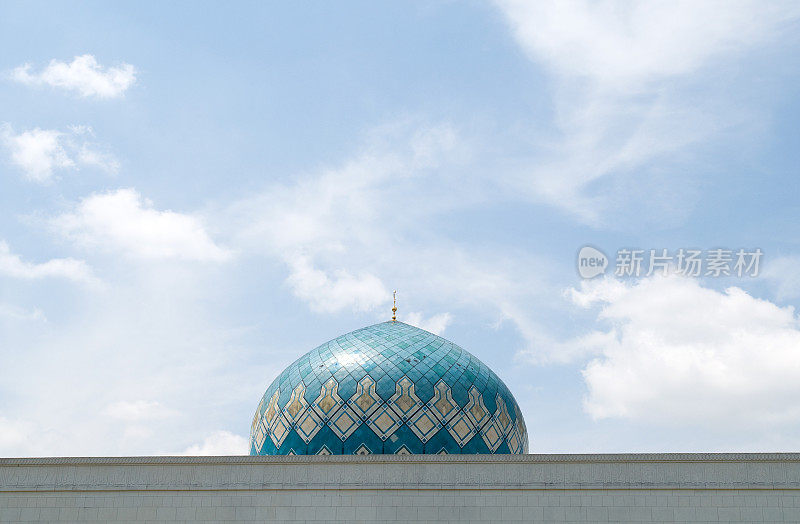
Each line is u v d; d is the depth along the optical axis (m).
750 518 25.50
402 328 34.56
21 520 26.45
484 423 32.03
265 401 33.88
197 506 26.45
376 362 32.31
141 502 26.56
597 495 25.97
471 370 33.09
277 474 26.69
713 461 26.06
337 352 33.19
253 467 26.78
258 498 26.45
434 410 31.44
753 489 25.72
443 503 26.14
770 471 25.86
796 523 25.38
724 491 25.78
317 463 26.73
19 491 26.69
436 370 32.31
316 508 26.28
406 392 31.58
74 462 27.02
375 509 26.19
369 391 31.59
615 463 26.23
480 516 25.98
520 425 33.84
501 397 33.19
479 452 31.67
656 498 25.83
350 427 31.22
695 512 25.64
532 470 26.31
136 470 26.89
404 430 31.16
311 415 31.62
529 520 25.88
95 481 26.83
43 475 26.91
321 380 32.19
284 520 26.22
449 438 31.31
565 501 25.97
